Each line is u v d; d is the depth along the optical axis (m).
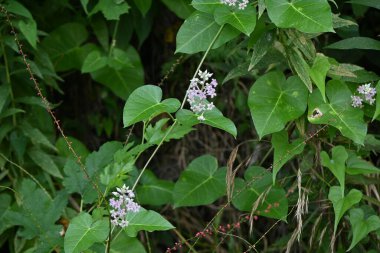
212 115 1.25
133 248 1.46
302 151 1.39
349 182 1.39
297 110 1.30
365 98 1.32
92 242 1.21
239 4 1.27
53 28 1.74
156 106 1.25
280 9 1.23
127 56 1.72
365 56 1.54
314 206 1.49
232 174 1.42
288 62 1.33
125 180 1.51
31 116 1.63
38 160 1.58
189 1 1.69
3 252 1.66
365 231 1.31
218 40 1.29
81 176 1.42
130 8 1.73
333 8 1.54
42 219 1.39
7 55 1.57
